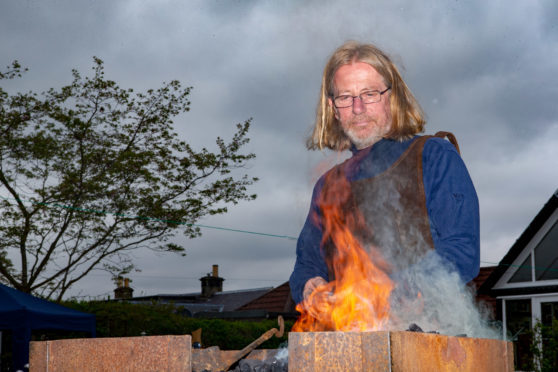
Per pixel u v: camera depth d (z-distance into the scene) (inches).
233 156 459.5
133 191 449.1
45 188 433.4
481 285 568.4
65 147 437.7
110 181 438.3
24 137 423.5
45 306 280.4
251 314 690.8
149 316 434.9
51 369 63.0
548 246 526.0
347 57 75.9
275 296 795.4
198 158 454.3
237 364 70.0
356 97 74.6
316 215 78.9
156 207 443.5
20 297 278.8
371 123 73.9
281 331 70.2
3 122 413.4
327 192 76.2
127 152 438.0
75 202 430.0
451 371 53.7
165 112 452.4
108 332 420.5
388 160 72.2
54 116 434.9
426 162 69.8
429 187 68.4
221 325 477.1
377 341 47.0
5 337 362.6
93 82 437.7
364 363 47.4
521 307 534.6
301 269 78.5
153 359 55.8
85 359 60.6
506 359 66.7
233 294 1107.9
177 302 1085.1
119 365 57.8
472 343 58.6
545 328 375.2
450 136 74.8
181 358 54.2
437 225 67.3
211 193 451.5
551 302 512.1
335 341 48.7
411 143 72.3
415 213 68.1
